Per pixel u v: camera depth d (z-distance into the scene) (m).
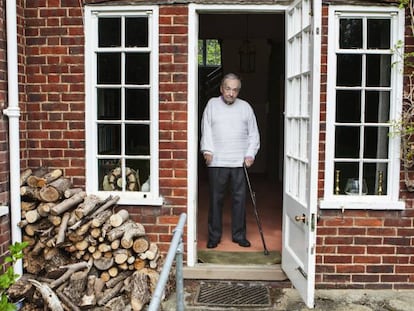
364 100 3.94
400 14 3.83
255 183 8.66
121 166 4.14
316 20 3.04
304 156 3.41
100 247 3.69
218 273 4.03
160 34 3.96
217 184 4.47
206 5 3.92
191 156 4.02
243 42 8.95
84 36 3.99
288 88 3.86
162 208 4.07
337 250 3.97
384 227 3.95
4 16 3.68
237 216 4.59
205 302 3.68
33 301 3.39
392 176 3.95
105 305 3.50
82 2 3.96
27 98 4.05
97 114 4.11
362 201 3.94
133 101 4.10
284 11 3.95
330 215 3.95
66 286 3.52
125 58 4.06
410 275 3.98
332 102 3.89
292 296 3.82
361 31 3.90
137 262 3.73
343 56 3.93
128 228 3.76
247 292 3.87
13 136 3.72
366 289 4.00
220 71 10.59
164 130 4.02
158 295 1.94
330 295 3.88
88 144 4.06
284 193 3.96
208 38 8.84
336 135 3.96
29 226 3.79
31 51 4.02
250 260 4.24
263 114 9.84
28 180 3.84
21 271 3.74
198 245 4.65
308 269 3.20
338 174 3.98
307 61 3.34
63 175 4.09
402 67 3.85
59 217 3.74
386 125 3.92
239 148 4.46
